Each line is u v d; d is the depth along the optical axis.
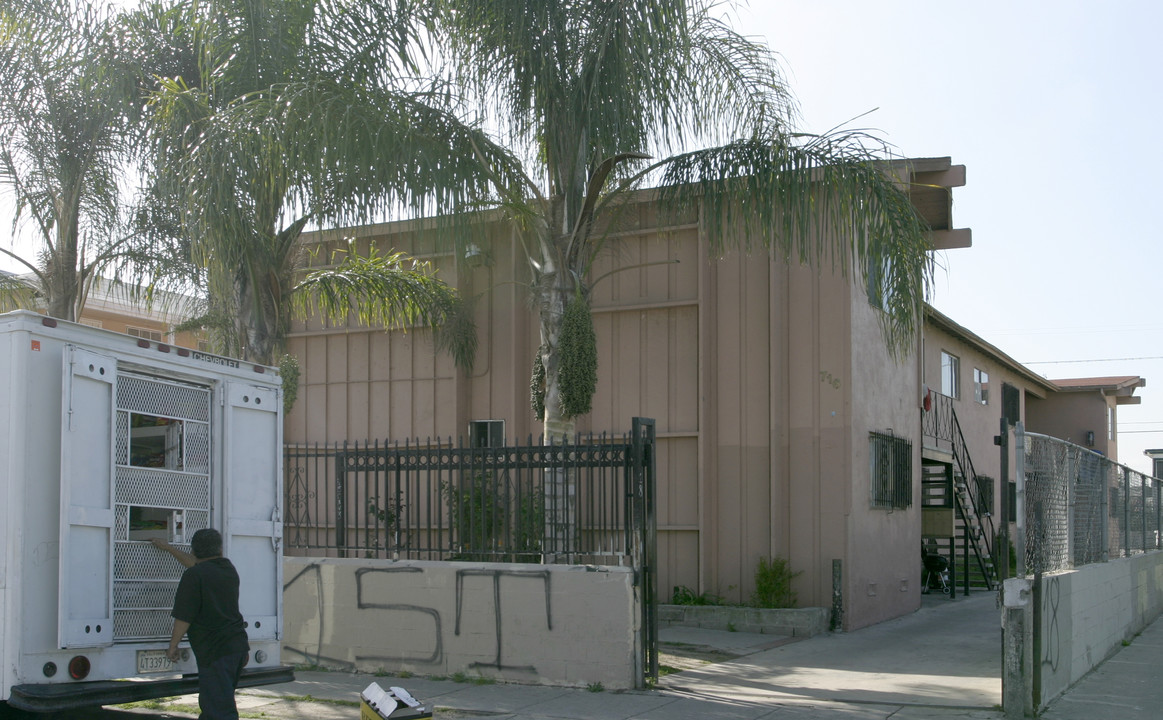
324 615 11.04
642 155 11.48
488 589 10.18
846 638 13.84
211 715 6.87
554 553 9.99
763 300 15.56
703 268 15.84
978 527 22.97
